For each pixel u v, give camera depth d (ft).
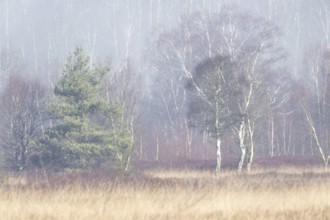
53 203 188.65
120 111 387.96
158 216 171.53
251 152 425.28
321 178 299.38
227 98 435.94
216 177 327.26
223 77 436.76
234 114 431.02
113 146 362.33
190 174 375.25
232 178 299.58
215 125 431.84
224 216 172.14
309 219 170.81
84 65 399.44
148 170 404.16
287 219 170.91
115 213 172.14
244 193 209.05
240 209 182.19
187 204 185.68
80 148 362.53
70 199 196.54
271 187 225.76
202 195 195.31
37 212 174.91
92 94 391.86
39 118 442.50
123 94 444.55
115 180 249.96
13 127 423.64
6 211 174.19
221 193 206.59
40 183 250.57
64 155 369.09
